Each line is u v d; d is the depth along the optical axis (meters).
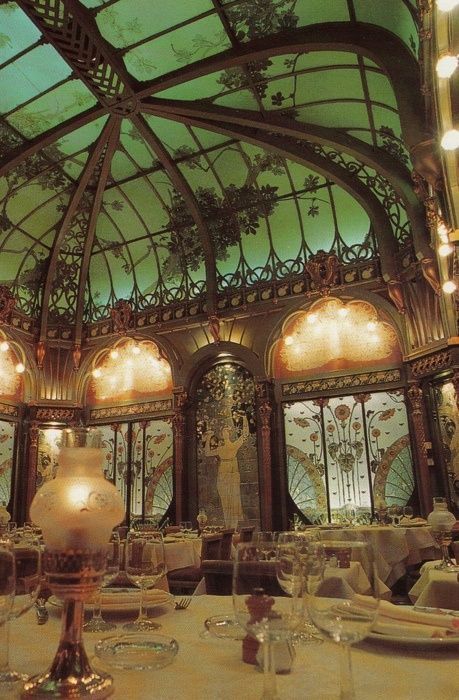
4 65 8.01
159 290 11.87
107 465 11.23
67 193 11.05
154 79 8.23
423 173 5.62
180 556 5.67
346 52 7.07
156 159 10.16
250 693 0.88
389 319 9.27
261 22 7.24
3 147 9.42
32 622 1.53
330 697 0.85
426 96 5.12
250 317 10.65
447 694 0.85
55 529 0.95
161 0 6.93
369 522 8.44
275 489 9.50
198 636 1.29
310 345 10.02
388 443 8.90
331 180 9.37
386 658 1.06
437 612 1.46
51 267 11.79
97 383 11.95
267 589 0.88
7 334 11.31
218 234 11.13
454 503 7.96
